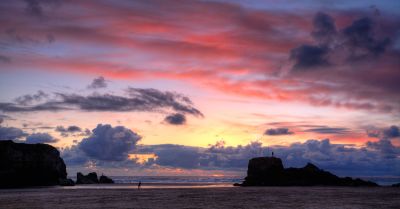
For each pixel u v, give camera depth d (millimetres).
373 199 89500
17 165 163875
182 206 70062
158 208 66000
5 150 162750
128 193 111688
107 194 106500
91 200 83125
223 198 90688
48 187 160125
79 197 92438
